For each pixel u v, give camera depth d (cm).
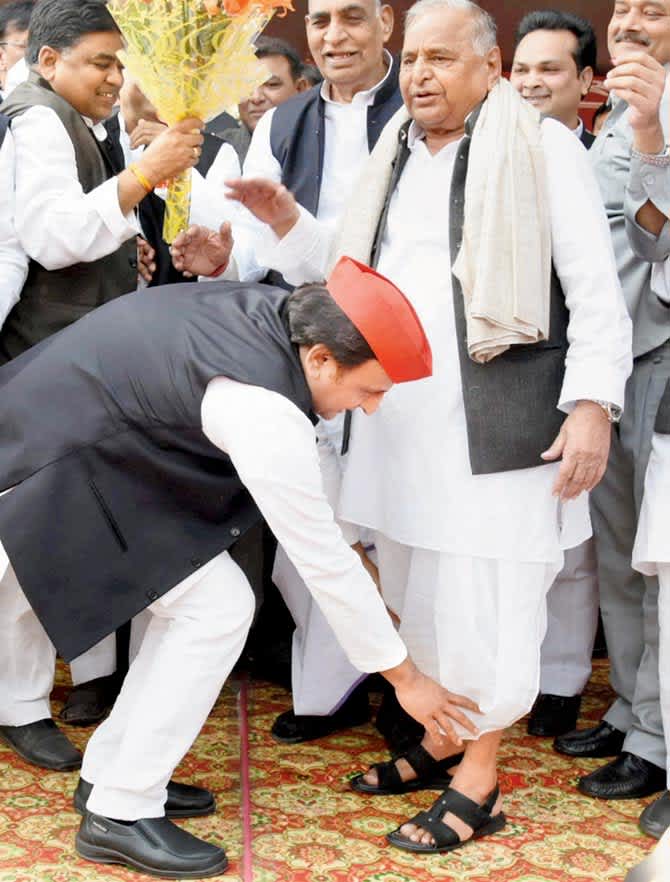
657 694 295
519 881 251
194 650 249
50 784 286
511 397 257
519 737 328
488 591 260
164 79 272
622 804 288
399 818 278
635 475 289
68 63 304
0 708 296
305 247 293
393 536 270
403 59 267
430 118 264
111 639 324
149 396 240
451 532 259
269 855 258
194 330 243
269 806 282
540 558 260
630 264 292
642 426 287
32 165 295
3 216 296
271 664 363
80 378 247
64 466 244
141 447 243
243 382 234
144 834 250
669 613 271
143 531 246
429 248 269
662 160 262
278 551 325
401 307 233
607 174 300
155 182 285
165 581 247
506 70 670
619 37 305
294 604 324
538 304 252
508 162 255
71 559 245
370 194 279
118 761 251
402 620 274
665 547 269
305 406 238
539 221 256
